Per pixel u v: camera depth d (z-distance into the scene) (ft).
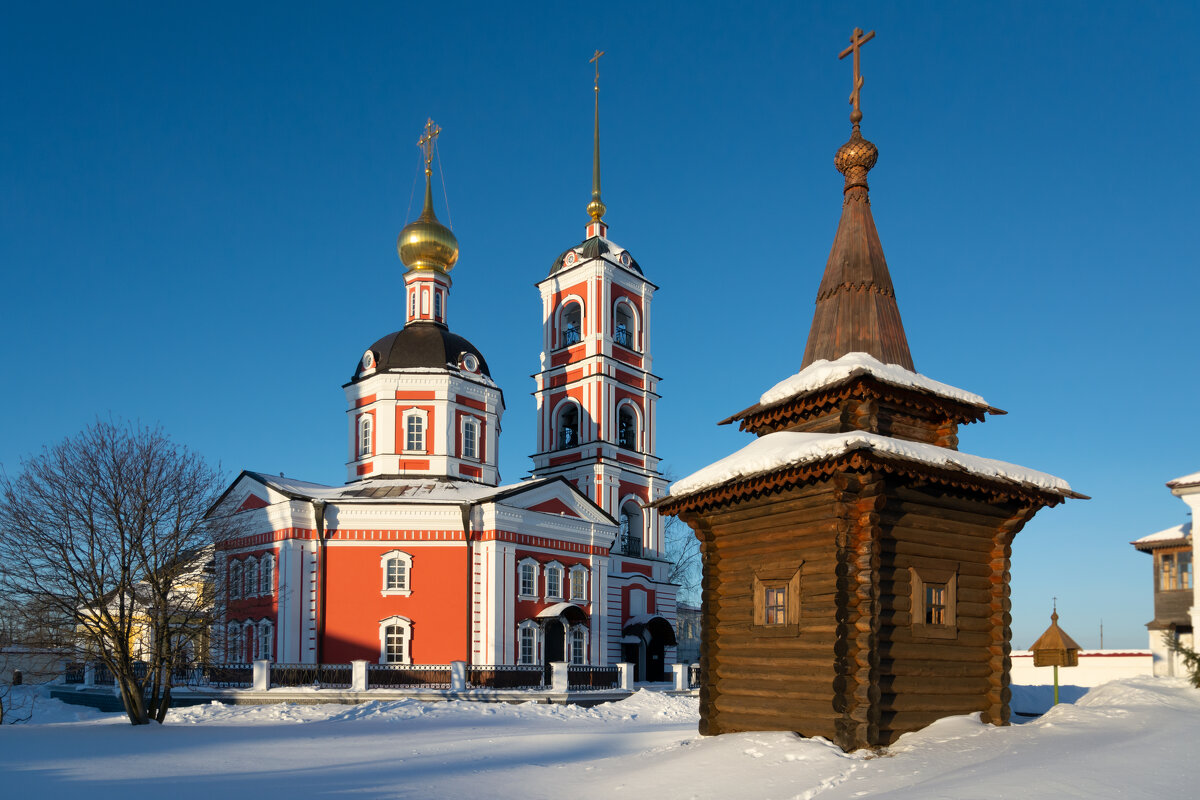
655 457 174.70
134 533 102.01
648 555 169.07
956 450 58.23
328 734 84.89
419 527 136.67
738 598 57.93
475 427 159.63
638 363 175.42
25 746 75.61
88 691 142.72
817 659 51.88
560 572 145.79
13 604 100.32
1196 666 78.33
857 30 65.10
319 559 134.10
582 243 177.68
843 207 63.77
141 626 115.34
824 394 56.03
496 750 69.36
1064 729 51.03
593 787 49.93
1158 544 113.70
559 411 172.04
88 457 102.94
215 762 64.28
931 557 54.13
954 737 49.83
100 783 54.70
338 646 132.36
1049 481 55.67
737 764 48.42
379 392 154.81
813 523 53.42
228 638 132.67
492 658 133.18
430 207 171.63
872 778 43.75
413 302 168.25
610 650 156.97
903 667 51.90
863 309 59.88
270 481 140.36
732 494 55.31
